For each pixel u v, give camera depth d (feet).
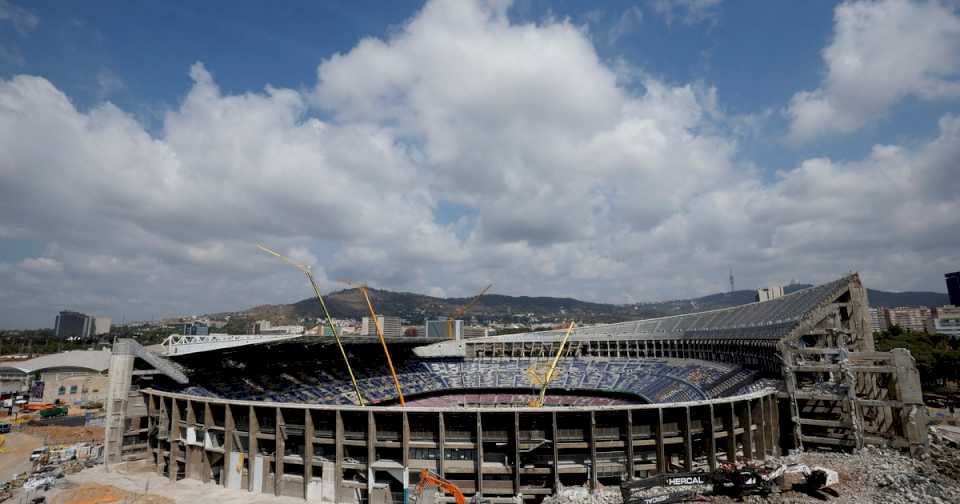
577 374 526.98
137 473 335.06
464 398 494.59
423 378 541.34
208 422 315.99
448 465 286.66
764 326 365.81
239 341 378.32
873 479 228.43
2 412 623.77
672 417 292.20
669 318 591.78
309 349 476.54
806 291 371.76
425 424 294.05
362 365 550.36
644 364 515.91
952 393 482.28
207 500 284.20
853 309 309.83
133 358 359.66
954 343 628.28
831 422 277.44
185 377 375.45
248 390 411.13
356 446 302.86
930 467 241.96
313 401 423.64
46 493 299.58
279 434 298.15
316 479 290.76
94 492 295.07
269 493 296.71
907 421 261.44
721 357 423.23
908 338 635.66
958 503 196.03
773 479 221.87
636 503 216.74
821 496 212.23
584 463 288.30
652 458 293.02
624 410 285.43
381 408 288.30
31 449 439.63
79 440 472.85
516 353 604.08
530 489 283.18
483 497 281.13
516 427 280.72
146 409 359.46
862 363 294.25
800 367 289.94
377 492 280.92
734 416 293.23
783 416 300.61
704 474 224.12
